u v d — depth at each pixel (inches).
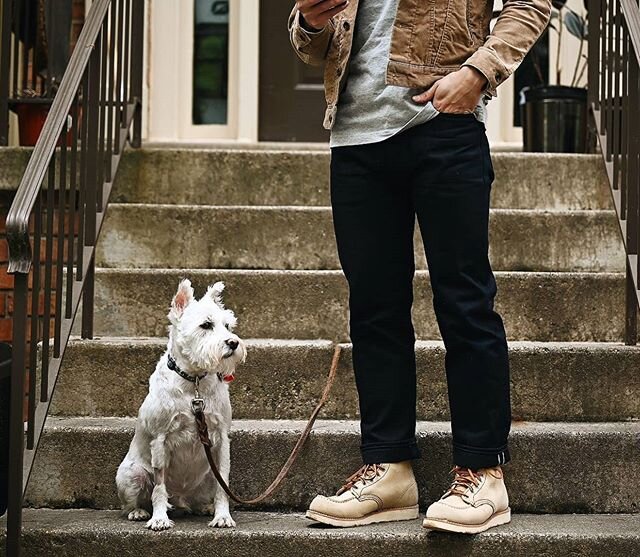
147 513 107.4
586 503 112.2
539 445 112.4
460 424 101.2
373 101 100.7
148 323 141.6
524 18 97.0
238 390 125.8
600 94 155.6
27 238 95.8
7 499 100.0
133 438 111.9
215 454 106.8
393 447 105.3
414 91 98.8
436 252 99.7
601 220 153.2
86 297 134.2
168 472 106.1
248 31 213.5
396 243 104.3
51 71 165.5
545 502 112.0
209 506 109.3
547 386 123.6
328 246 154.2
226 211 154.5
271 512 112.7
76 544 101.4
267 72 217.2
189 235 154.4
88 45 122.7
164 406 103.0
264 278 140.7
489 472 101.9
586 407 123.6
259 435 114.3
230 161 165.0
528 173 164.2
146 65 210.4
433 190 98.4
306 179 165.3
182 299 104.9
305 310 140.6
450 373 101.3
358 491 103.8
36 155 104.6
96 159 129.6
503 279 139.6
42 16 181.3
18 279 96.1
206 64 218.2
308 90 217.0
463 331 99.3
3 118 160.6
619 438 112.6
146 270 142.6
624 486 112.4
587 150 179.9
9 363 102.4
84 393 125.9
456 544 99.8
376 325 105.5
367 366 106.0
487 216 100.0
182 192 165.0
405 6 97.6
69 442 114.3
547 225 153.0
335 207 105.3
